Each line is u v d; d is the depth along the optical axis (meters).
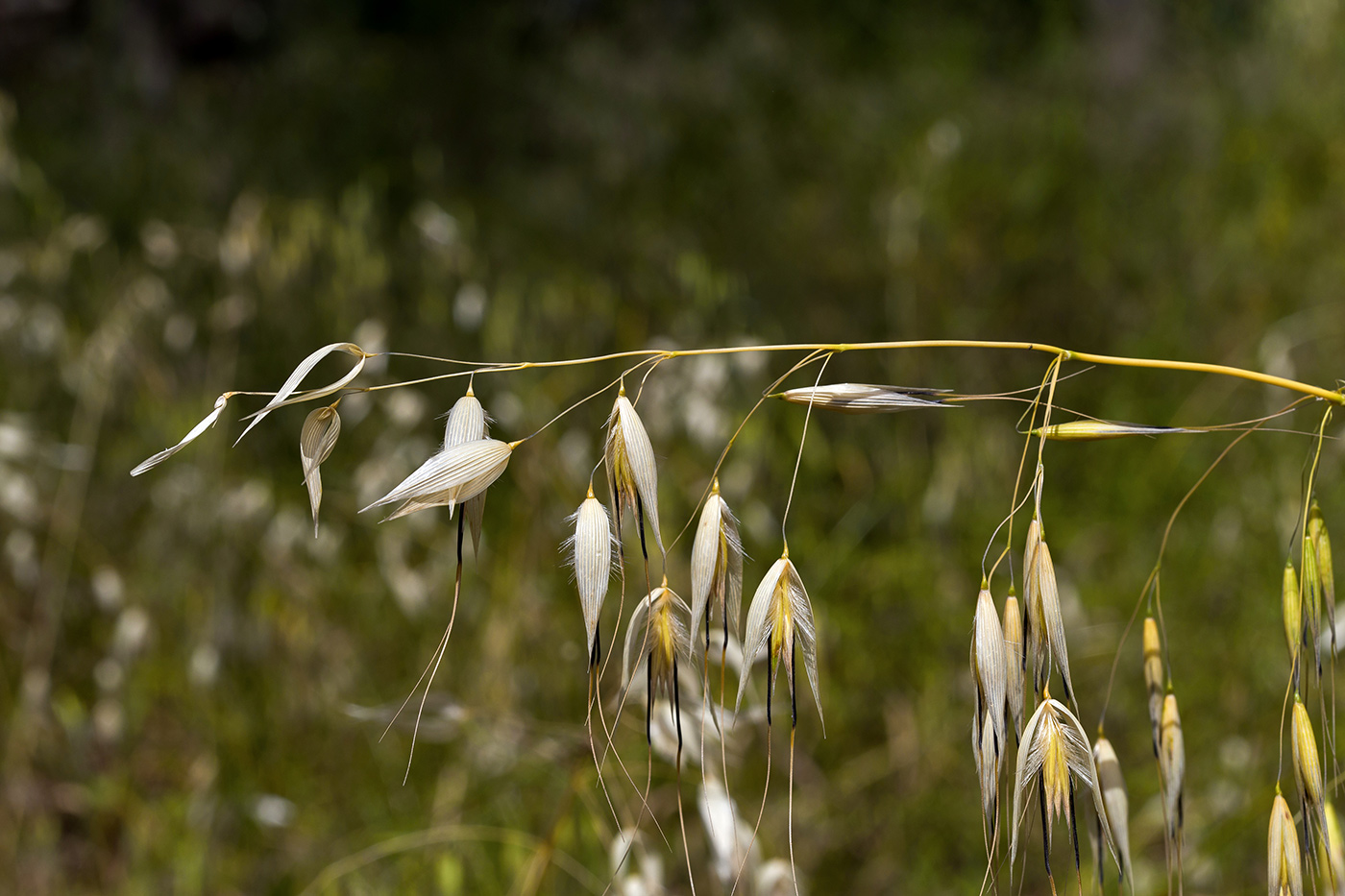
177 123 2.58
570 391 1.27
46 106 2.62
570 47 2.88
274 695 1.05
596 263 1.91
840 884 0.96
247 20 3.23
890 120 2.32
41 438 1.28
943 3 2.85
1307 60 2.08
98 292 1.45
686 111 2.44
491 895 0.83
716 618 0.62
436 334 1.46
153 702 1.10
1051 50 2.61
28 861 0.97
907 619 1.18
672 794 0.83
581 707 1.03
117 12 2.96
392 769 1.00
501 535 1.18
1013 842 0.61
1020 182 1.92
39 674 1.06
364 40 3.19
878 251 1.85
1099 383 1.62
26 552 1.14
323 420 0.61
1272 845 0.63
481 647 1.08
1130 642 1.11
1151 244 1.82
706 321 1.42
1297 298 1.63
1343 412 1.40
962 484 1.33
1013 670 0.62
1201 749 1.00
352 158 2.44
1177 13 2.62
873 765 1.04
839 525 1.29
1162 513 1.31
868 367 1.65
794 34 2.87
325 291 1.38
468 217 1.87
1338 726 0.96
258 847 0.97
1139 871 0.86
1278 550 1.16
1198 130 2.10
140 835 0.96
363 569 1.22
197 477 1.19
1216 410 1.48
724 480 1.17
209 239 1.45
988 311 1.68
